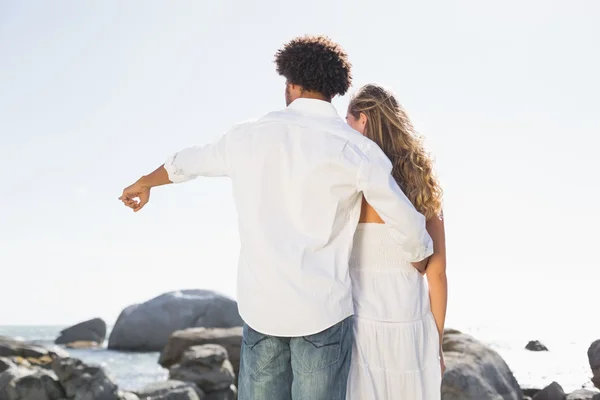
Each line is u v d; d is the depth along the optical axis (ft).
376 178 6.76
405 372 7.42
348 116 8.16
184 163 7.34
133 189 7.58
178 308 69.00
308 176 6.75
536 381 26.63
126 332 66.80
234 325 69.72
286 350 6.84
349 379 7.27
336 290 6.74
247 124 7.14
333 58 7.17
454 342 19.43
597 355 19.08
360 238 7.54
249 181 6.89
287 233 6.72
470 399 17.29
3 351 31.86
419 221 6.91
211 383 21.34
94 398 18.28
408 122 8.02
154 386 20.16
